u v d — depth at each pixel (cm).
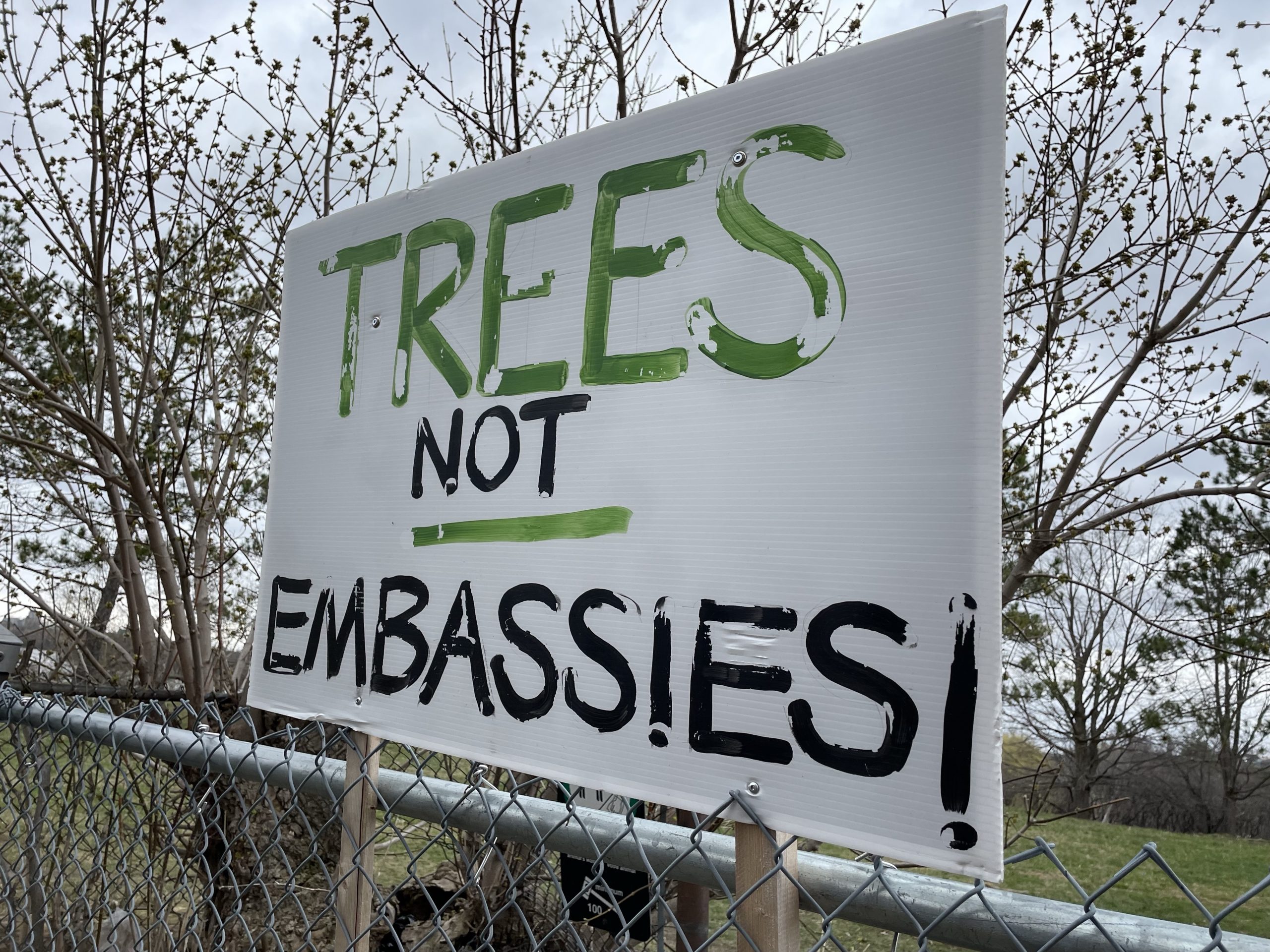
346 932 141
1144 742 945
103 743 184
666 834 109
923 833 91
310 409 172
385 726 142
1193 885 641
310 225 182
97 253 362
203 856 168
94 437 361
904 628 96
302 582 163
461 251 152
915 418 99
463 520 140
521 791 241
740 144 120
